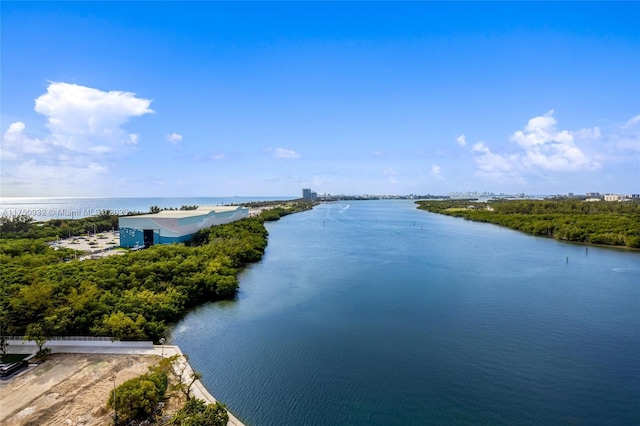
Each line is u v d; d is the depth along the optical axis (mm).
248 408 39344
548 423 37438
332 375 45969
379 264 108125
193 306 70250
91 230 168875
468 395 42000
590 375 46438
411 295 78000
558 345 54625
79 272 66375
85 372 43156
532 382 44812
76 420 34656
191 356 50344
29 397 38031
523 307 70750
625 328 60781
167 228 121000
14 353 46875
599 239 144125
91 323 51969
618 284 86688
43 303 51000
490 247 138375
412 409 39375
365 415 38344
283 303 72562
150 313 56750
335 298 75875
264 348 53094
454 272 98062
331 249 134375
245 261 110312
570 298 76125
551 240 156750
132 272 70188
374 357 50750
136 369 44125
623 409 39750
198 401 34500
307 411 38906
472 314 67125
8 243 98688
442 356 51156
